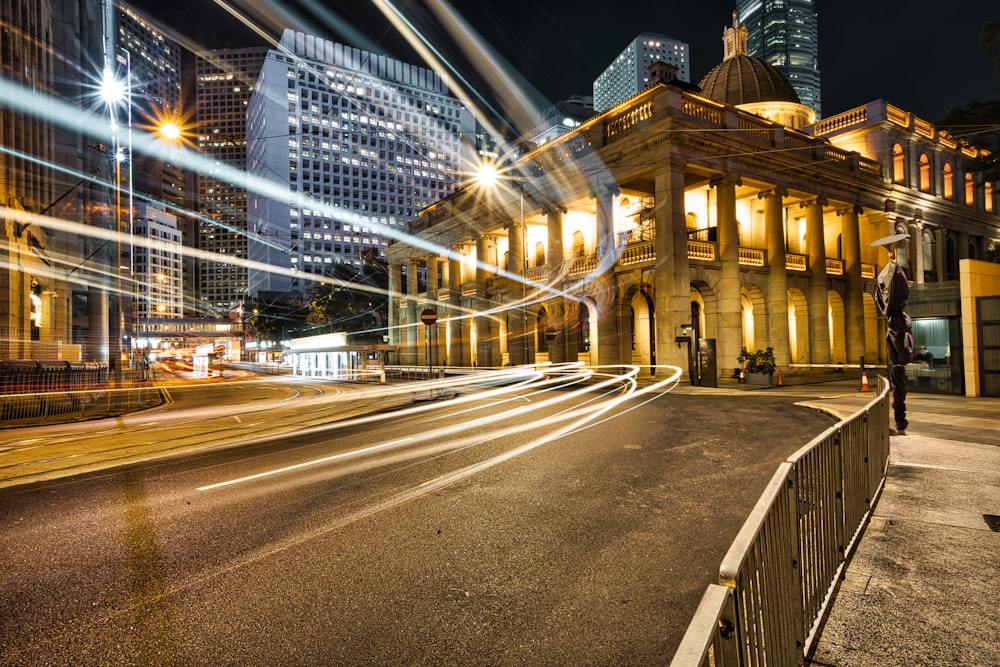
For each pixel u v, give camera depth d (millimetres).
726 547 4652
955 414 12211
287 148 139625
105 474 8164
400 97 156500
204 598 3877
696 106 26000
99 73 43625
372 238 149125
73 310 43250
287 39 141375
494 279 38438
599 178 28734
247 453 9711
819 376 27781
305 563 4480
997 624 3164
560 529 5188
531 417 13664
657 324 25312
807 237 31766
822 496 3584
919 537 4594
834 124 37781
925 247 38719
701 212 32500
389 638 3301
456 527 5301
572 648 3152
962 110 22672
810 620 3092
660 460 8133
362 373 47750
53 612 3707
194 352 78000
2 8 28516
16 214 27562
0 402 16484
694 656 1263
